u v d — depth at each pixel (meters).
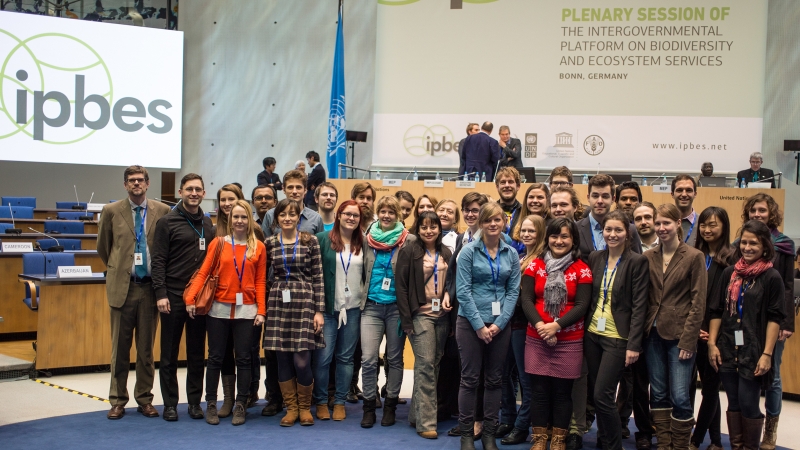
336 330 4.61
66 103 11.92
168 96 12.45
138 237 4.61
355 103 12.49
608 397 3.73
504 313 3.95
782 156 11.45
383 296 4.49
